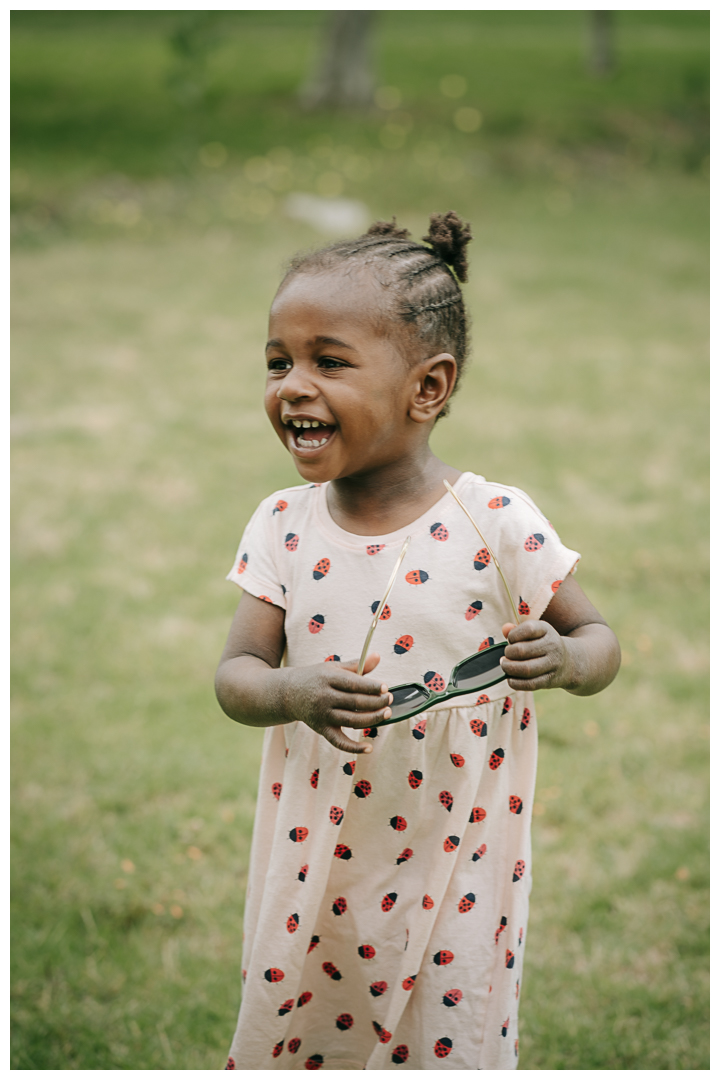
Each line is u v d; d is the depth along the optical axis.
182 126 14.48
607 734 3.42
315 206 11.98
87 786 3.16
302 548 1.64
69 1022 2.31
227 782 3.18
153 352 7.98
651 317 9.13
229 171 13.01
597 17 19.52
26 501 5.35
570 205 13.05
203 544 4.92
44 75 17.17
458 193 12.98
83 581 4.54
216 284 9.79
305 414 1.43
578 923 2.61
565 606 1.62
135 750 3.36
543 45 22.38
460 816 1.58
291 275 1.48
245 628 1.67
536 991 2.40
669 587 4.44
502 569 1.58
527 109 16.61
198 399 7.02
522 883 1.66
